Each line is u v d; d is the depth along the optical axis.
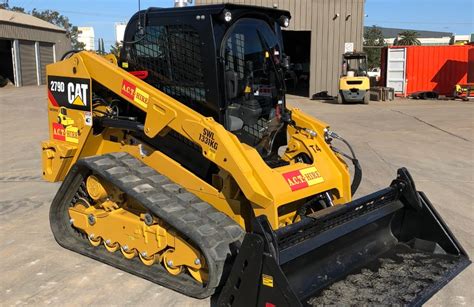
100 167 4.46
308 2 25.08
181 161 4.51
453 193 7.08
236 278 3.33
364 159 9.41
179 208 4.08
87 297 4.08
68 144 5.07
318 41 25.47
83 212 4.91
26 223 5.94
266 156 4.70
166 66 4.54
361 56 21.72
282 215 4.32
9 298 4.08
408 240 4.62
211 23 4.12
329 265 3.96
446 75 25.30
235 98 4.39
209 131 3.92
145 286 4.26
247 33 4.49
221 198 4.18
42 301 4.02
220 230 3.91
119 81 4.51
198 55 4.27
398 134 12.52
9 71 38.12
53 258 4.86
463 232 5.51
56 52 45.03
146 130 4.36
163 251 4.29
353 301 3.57
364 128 13.65
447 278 3.93
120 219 4.54
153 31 4.58
